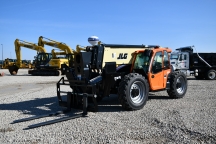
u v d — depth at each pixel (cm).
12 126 547
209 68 1894
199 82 1605
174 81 863
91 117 616
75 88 708
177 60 1883
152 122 555
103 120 582
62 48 2667
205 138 442
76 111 697
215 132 471
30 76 2592
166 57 870
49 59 2739
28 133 491
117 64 761
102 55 722
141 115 626
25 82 1822
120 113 655
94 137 459
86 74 689
